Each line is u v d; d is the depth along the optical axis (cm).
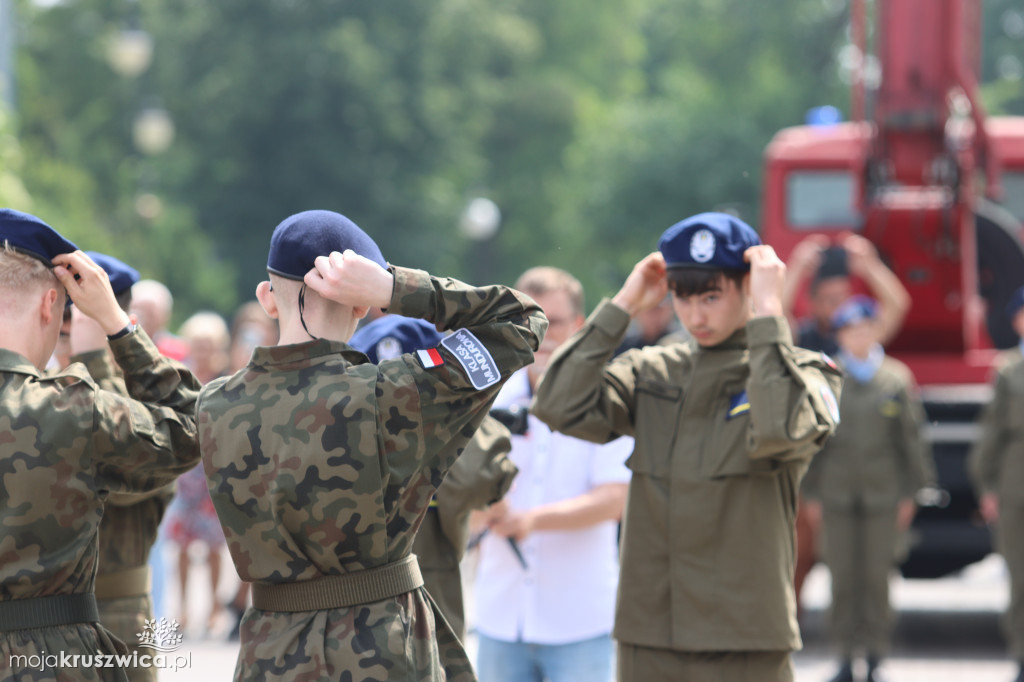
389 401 836
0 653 854
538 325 884
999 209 3103
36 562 865
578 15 14025
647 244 10419
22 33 10769
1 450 855
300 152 9675
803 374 1070
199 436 855
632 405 1143
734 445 1077
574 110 13012
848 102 11256
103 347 1152
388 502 839
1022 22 12425
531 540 1281
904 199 2611
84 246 5750
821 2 11581
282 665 823
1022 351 2139
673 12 12744
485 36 11244
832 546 2097
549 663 1284
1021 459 2105
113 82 10700
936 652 2359
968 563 2473
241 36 9788
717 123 10325
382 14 10381
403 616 841
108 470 902
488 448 1150
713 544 1073
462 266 12388
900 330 2681
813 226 3097
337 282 825
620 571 1114
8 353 888
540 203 13000
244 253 9769
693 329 1106
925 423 2345
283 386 841
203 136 9756
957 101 2745
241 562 848
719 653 1073
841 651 2088
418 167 10181
